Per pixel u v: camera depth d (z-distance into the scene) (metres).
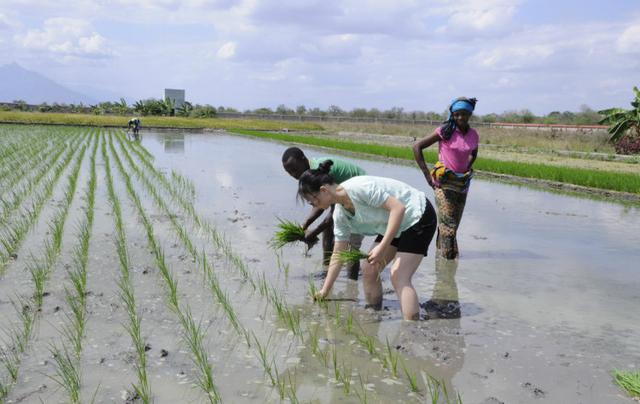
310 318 4.31
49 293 4.69
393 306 4.68
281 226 5.31
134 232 7.16
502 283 5.46
